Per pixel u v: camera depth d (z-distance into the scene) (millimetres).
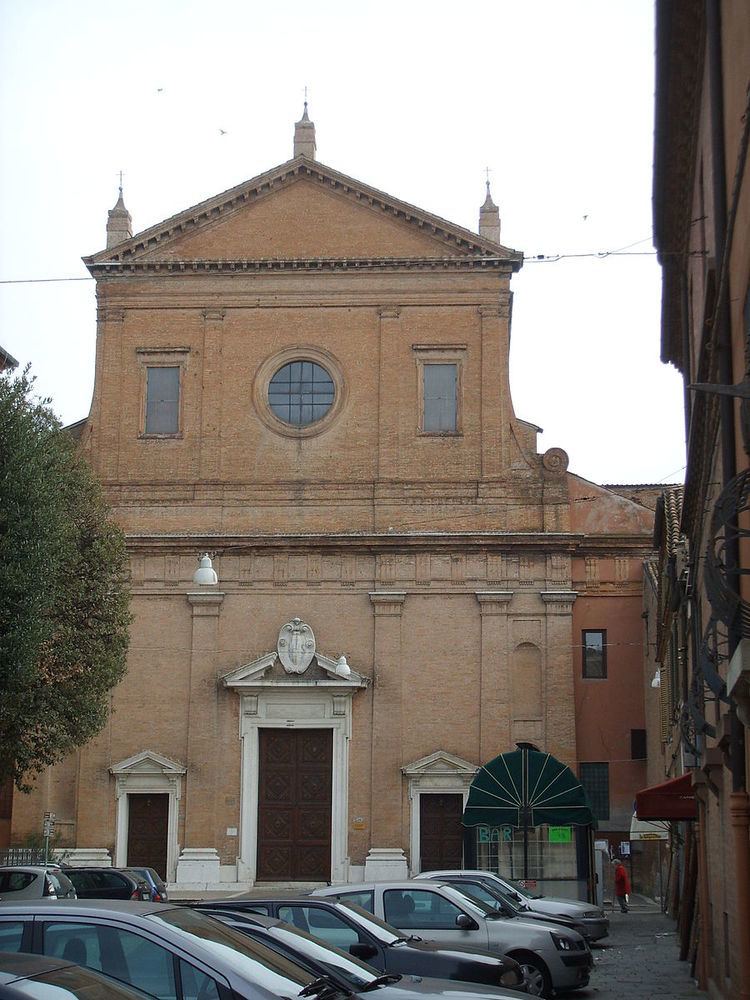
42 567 26469
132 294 46594
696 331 21844
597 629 45125
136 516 45156
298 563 44531
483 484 44812
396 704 43344
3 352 33344
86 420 46281
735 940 18406
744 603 12195
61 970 8641
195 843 42688
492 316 45812
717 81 15984
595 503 45688
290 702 43562
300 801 43156
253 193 46844
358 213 46594
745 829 15750
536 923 22062
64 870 30234
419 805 42594
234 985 10445
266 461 45344
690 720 24797
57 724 30562
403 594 43938
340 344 45969
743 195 13555
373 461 45188
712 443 18578
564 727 43094
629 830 43906
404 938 17125
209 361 46031
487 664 43531
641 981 25219
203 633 44125
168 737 43531
